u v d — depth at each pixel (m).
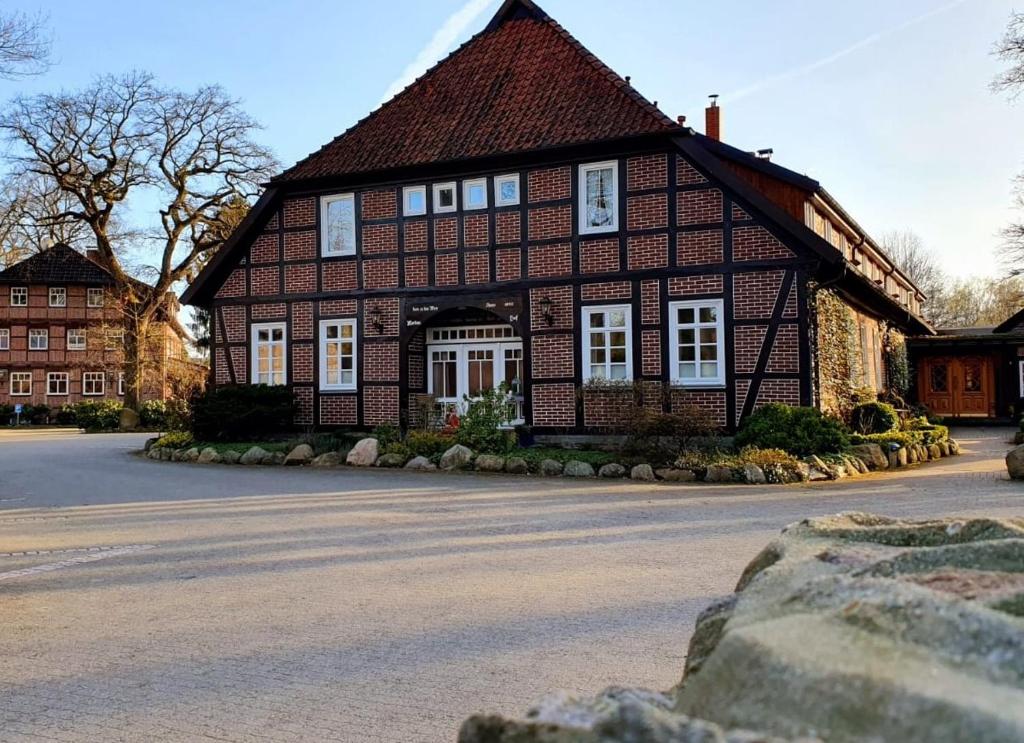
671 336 16.95
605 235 17.55
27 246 39.88
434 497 11.99
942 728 1.13
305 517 10.33
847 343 18.56
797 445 14.55
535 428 17.98
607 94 18.38
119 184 36.44
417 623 5.50
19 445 27.55
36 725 3.96
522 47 20.98
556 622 5.44
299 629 5.45
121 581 7.08
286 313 20.53
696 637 1.98
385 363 19.50
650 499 11.41
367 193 19.77
